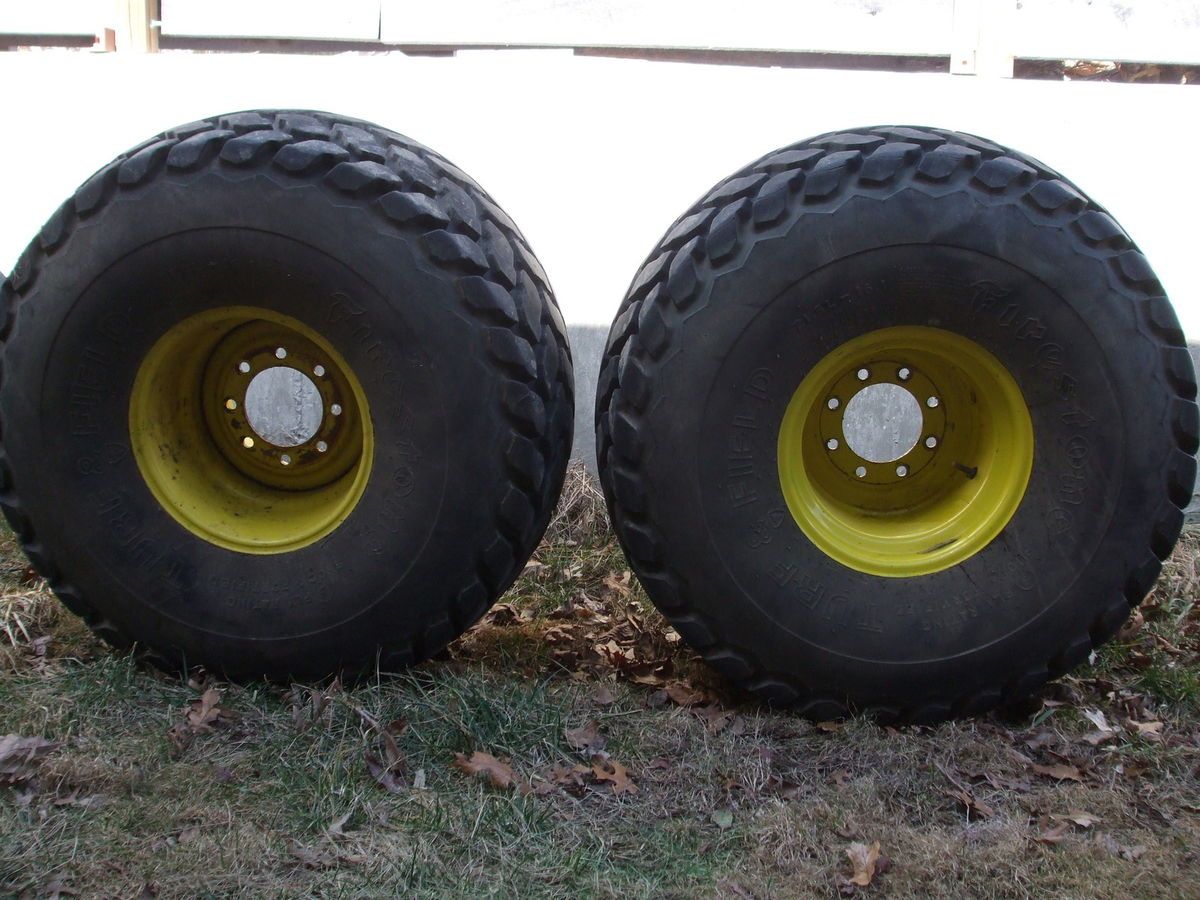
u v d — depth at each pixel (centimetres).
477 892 244
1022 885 251
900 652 319
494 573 322
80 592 340
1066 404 316
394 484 318
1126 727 330
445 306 308
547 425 320
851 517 337
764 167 316
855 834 268
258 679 333
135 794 274
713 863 258
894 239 303
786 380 312
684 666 357
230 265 313
